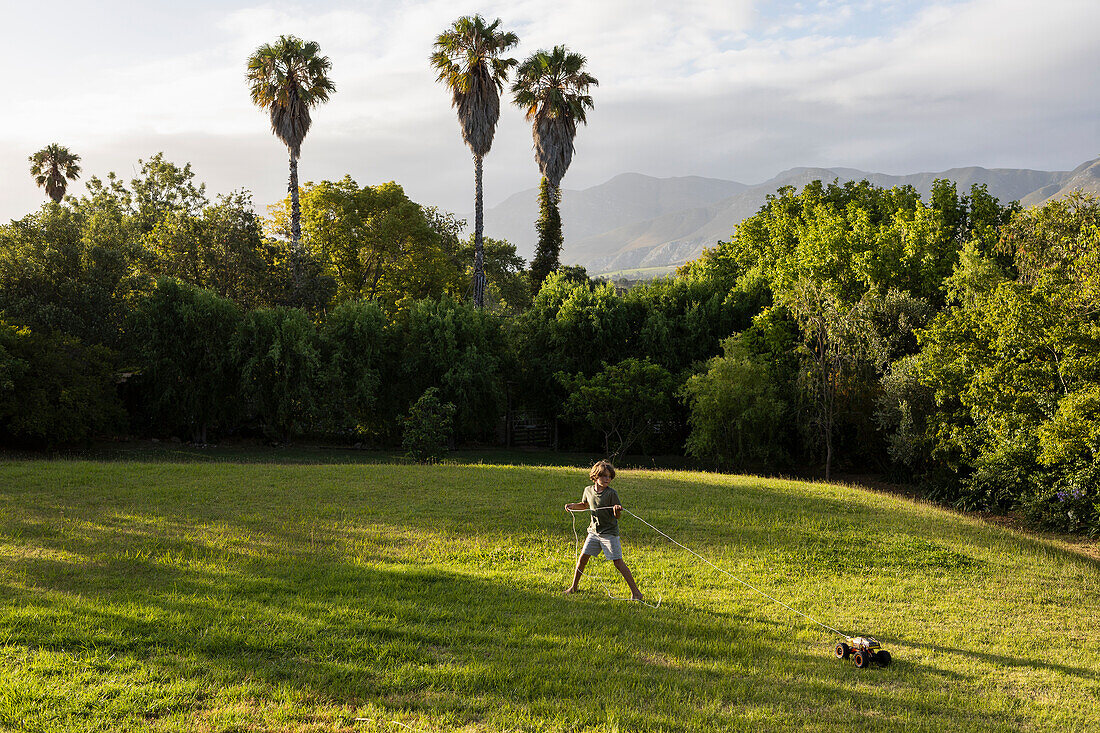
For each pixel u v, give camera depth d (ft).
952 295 93.91
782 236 131.54
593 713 18.61
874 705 20.76
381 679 20.13
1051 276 77.77
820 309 100.89
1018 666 25.49
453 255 209.15
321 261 146.41
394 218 158.92
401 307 150.20
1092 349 67.51
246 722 17.04
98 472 55.47
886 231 108.78
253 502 46.55
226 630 23.11
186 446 109.50
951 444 82.38
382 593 28.68
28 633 21.76
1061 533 70.64
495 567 34.32
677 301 128.26
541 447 135.95
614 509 29.68
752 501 53.62
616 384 108.47
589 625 26.40
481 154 133.18
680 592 31.81
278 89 127.34
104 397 97.96
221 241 122.62
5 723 16.20
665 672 22.20
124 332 106.73
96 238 108.99
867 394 95.35
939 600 34.27
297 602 26.78
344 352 112.16
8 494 46.37
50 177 184.03
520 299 229.25
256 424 117.91
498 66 129.90
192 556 33.24
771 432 100.17
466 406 114.21
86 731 16.06
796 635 27.12
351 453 110.73
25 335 89.86
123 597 26.35
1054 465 71.36
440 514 44.86
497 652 23.04
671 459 120.16
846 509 52.95
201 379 106.63
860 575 37.99
